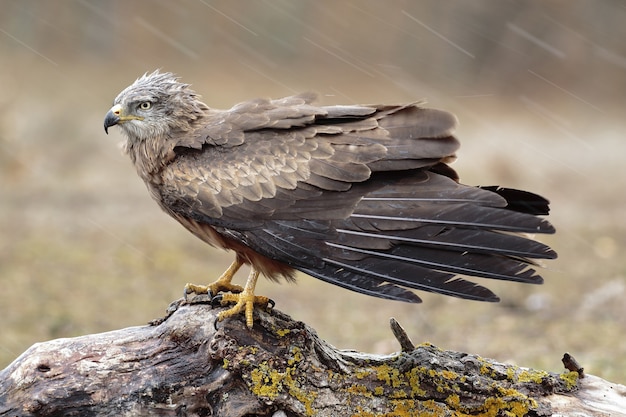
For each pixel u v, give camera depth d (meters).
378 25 36.97
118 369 7.68
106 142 26.38
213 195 8.19
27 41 34.69
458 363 7.89
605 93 34.19
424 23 36.59
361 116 8.12
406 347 7.94
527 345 13.21
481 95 33.81
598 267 17.61
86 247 18.86
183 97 8.77
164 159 8.56
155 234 20.06
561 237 20.06
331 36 36.47
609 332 13.77
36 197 22.78
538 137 29.80
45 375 7.62
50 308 15.05
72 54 34.56
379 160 7.80
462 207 7.44
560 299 15.70
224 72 34.56
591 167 27.06
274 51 36.12
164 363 7.70
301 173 7.97
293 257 7.86
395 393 7.71
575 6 36.28
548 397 7.91
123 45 35.47
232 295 8.01
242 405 7.53
